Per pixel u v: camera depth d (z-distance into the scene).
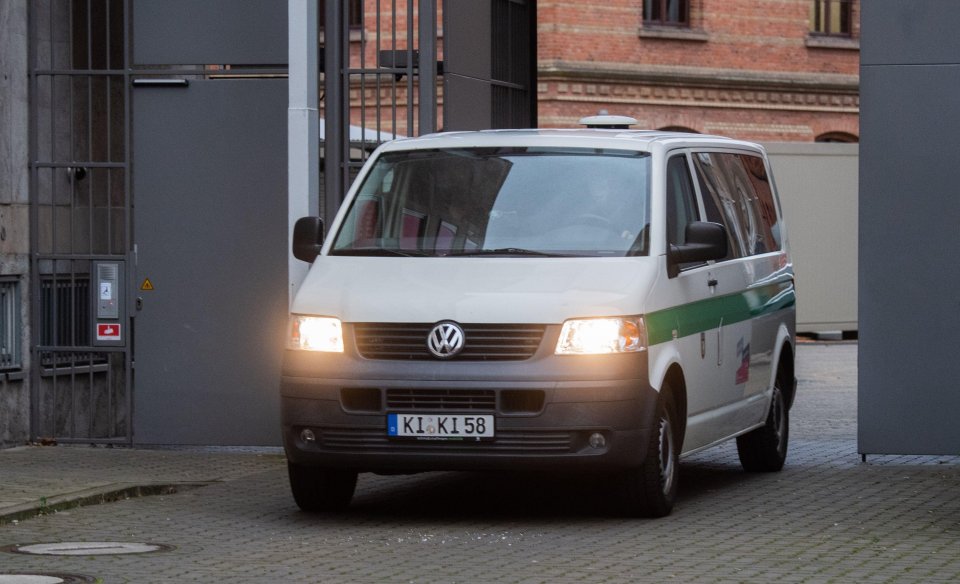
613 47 43.53
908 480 15.38
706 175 14.80
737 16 45.59
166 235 17.44
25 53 17.83
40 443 17.95
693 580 10.45
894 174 16.00
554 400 12.27
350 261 13.35
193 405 17.44
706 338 13.92
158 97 17.42
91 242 17.69
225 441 17.41
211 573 10.77
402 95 33.56
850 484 15.13
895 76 15.94
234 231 17.33
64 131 18.34
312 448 12.67
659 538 12.11
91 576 10.67
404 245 13.45
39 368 18.03
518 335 12.41
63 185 18.34
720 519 13.04
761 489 14.84
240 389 17.38
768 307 15.88
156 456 17.09
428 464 12.46
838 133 47.72
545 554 11.46
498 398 12.31
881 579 10.46
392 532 12.49
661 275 13.07
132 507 13.84
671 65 44.47
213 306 17.39
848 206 40.25
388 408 12.46
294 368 12.80
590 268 12.86
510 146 14.00
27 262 17.92
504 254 13.15
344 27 17.23
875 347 16.19
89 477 15.25
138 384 17.55
